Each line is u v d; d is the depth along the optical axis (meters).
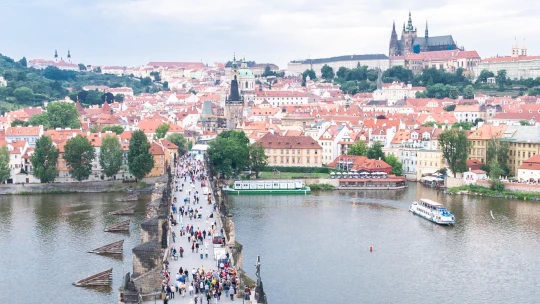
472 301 195.88
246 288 146.38
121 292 141.88
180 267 162.62
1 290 196.25
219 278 155.00
